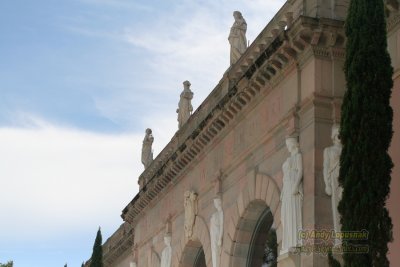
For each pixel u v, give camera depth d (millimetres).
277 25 26266
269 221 28078
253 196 26656
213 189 30812
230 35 32094
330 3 23516
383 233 16797
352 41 18688
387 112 18125
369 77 18109
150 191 39719
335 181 21797
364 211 16906
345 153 17891
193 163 33594
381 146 17641
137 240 43531
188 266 34250
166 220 36969
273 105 25578
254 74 26062
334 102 22625
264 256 28031
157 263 38156
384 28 18797
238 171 28500
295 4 25062
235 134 29000
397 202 20234
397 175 20438
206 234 30969
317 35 22656
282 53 24016
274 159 25297
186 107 39281
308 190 22297
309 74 23156
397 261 19891
